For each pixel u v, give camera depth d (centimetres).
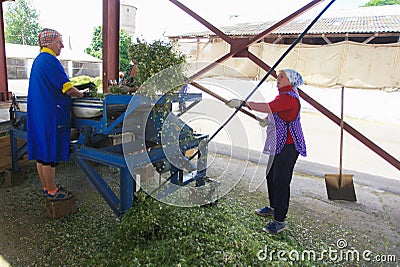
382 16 874
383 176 417
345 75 630
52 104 236
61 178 345
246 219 262
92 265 190
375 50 596
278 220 243
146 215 207
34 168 364
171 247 184
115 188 331
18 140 353
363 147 600
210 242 190
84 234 232
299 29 757
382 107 953
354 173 428
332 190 328
